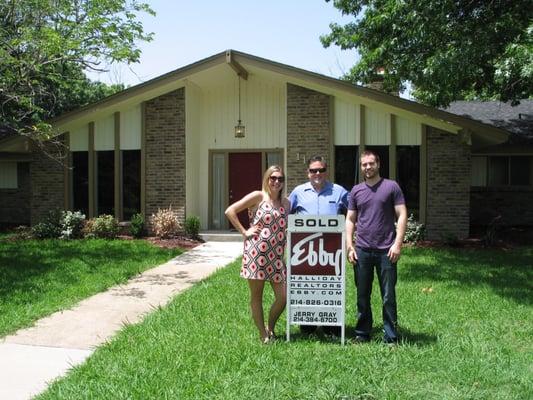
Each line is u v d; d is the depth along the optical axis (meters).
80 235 14.95
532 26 9.66
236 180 16.44
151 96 15.03
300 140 14.77
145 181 15.29
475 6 11.85
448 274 9.76
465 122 13.32
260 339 5.90
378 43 15.52
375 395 4.48
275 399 4.40
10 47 11.48
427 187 14.30
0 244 13.69
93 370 5.08
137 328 6.42
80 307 7.69
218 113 16.45
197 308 7.33
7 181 19.50
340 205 6.07
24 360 5.54
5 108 13.89
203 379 4.78
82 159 15.74
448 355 5.39
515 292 8.26
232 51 13.88
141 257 11.76
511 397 4.43
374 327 6.50
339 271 5.82
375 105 14.26
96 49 11.81
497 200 17.84
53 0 11.84
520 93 12.91
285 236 5.90
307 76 13.82
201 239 14.95
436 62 11.12
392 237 5.73
